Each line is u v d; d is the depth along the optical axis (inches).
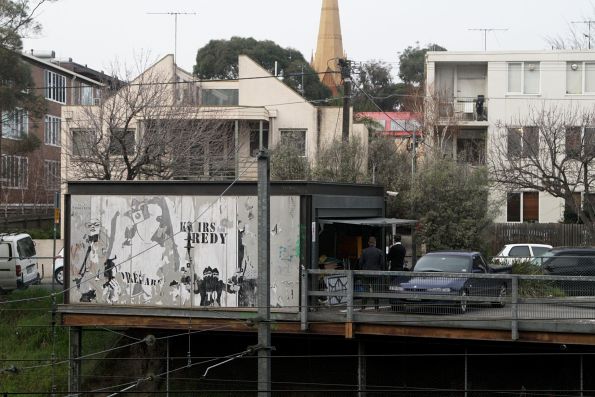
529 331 673.0
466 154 1720.0
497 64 1835.6
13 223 1780.3
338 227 885.8
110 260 779.4
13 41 1283.2
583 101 1798.7
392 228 1058.7
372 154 1542.8
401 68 3617.1
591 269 935.0
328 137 1633.9
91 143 1197.7
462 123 1790.1
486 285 740.7
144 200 772.6
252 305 745.0
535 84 1827.0
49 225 1914.4
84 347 919.7
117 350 875.4
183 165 1229.7
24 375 941.8
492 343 712.4
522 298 676.1
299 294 728.3
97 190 783.7
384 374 770.2
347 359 788.0
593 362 714.8
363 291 720.3
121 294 776.3
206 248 757.3
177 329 773.9
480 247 1256.8
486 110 1822.1
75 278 786.8
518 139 1617.9
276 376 803.4
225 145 1424.7
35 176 1957.4
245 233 746.8
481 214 1272.1
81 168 1200.8
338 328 715.4
